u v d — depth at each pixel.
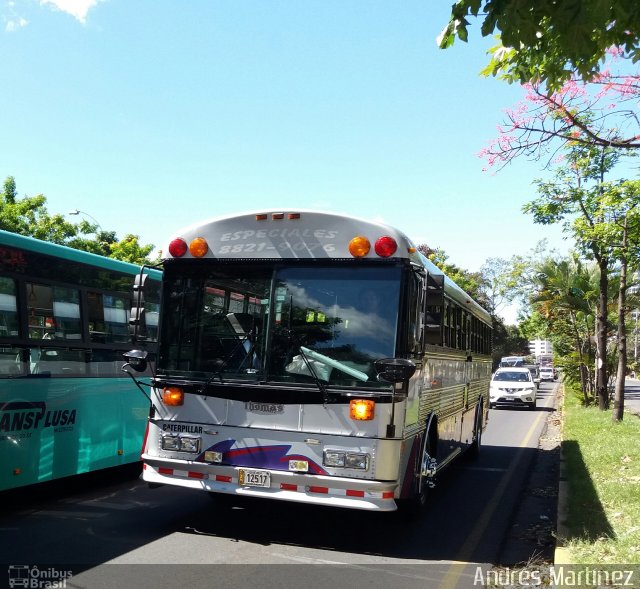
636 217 11.66
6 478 6.83
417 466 6.78
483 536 6.96
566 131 7.02
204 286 6.60
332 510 7.68
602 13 4.11
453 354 9.42
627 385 58.56
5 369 6.92
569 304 22.81
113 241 33.44
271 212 6.48
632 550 5.71
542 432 17.69
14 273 7.15
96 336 8.34
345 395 5.86
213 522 7.00
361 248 6.12
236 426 6.14
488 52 5.82
